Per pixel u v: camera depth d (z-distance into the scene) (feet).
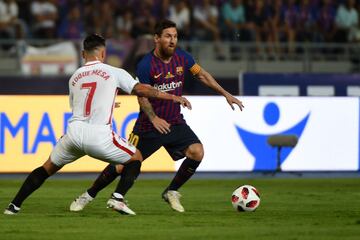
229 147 160.15
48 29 219.61
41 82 204.54
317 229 81.82
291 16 232.32
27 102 152.66
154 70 94.84
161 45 94.12
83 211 97.40
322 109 164.76
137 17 222.07
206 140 159.02
